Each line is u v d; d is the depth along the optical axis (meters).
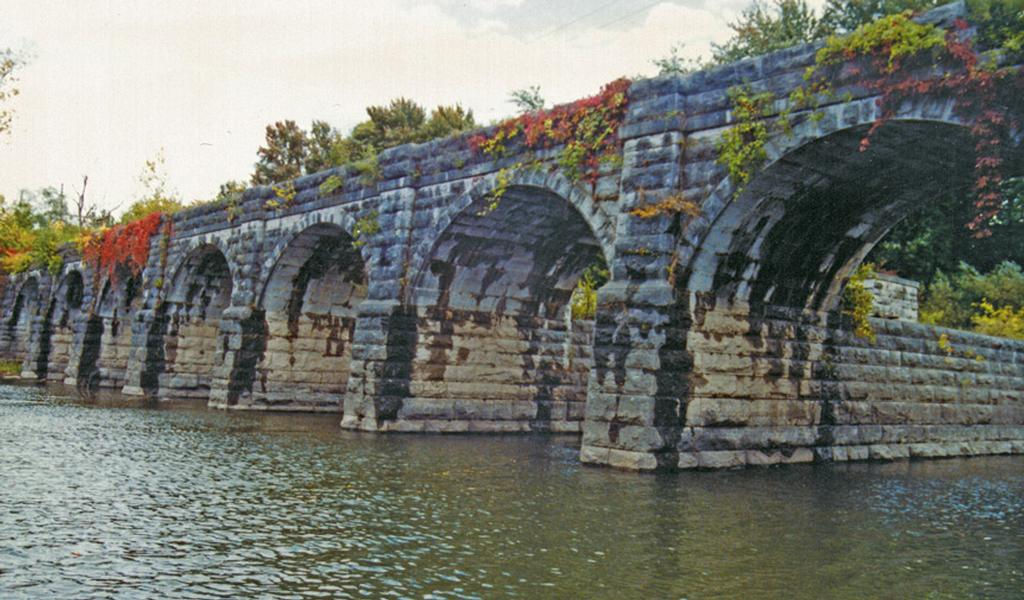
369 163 28.62
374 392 26.88
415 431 27.11
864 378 24.48
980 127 15.48
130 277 46.44
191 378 41.34
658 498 16.28
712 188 19.53
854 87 17.36
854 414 24.03
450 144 26.38
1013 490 19.80
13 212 74.06
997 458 28.42
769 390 21.59
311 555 11.49
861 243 22.38
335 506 14.85
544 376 30.20
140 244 43.38
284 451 21.95
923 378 26.83
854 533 14.05
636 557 11.83
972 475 22.52
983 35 15.80
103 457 19.73
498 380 29.03
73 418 28.56
